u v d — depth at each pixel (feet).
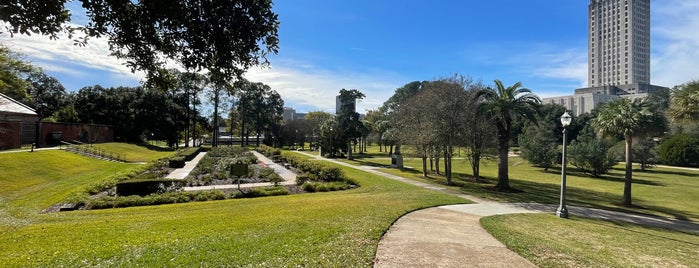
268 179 63.36
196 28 13.98
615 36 469.16
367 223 25.62
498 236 25.14
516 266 17.70
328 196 46.34
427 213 34.94
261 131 249.96
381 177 76.23
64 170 72.49
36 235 20.93
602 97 393.50
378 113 243.19
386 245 20.65
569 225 34.01
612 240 27.32
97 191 45.52
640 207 60.95
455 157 161.07
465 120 72.54
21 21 11.96
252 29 14.55
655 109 63.41
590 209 50.29
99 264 15.46
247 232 21.86
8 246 18.35
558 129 232.32
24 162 65.92
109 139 163.53
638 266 19.42
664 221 45.01
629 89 435.12
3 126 94.07
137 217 29.43
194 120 202.49
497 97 68.80
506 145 68.39
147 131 181.47
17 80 64.85
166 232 21.84
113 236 20.70
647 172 135.23
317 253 17.72
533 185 86.94
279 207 34.17
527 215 39.55
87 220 28.25
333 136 152.76
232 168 51.72
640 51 458.09
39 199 41.34
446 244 21.57
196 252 17.35
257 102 234.99
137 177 53.42
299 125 248.11
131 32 14.26
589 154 117.91
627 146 63.67
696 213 56.29
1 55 57.16
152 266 15.33
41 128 114.42
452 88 77.56
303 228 23.22
